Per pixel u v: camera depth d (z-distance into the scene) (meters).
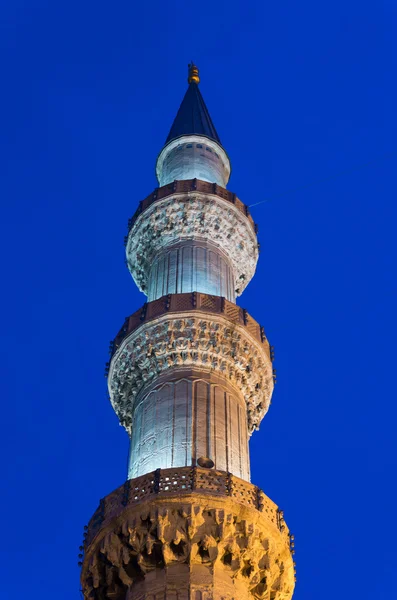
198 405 38.06
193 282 43.44
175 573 32.66
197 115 56.38
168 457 36.34
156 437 37.31
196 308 40.44
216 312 40.62
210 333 40.09
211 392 38.78
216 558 32.69
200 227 46.19
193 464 35.78
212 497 33.56
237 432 38.28
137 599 32.59
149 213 46.81
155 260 45.84
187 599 31.80
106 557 34.12
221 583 32.66
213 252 45.56
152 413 38.38
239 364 40.44
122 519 33.88
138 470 36.94
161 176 52.88
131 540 33.19
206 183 47.38
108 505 35.19
